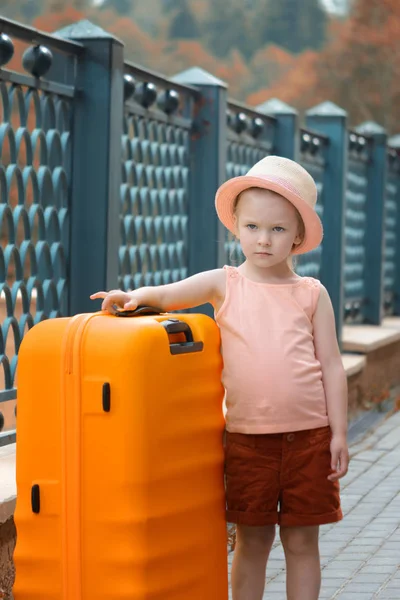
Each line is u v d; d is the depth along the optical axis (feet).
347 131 28.73
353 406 26.21
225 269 9.97
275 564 13.42
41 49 13.79
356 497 17.28
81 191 15.07
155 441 8.36
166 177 19.03
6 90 13.33
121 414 8.23
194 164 20.04
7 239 13.60
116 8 137.90
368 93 107.45
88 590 8.50
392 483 18.37
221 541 9.43
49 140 14.55
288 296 9.73
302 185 9.68
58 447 8.58
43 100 14.33
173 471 8.61
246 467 9.57
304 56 114.62
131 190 17.53
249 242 9.59
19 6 112.57
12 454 13.12
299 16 144.56
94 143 15.03
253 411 9.46
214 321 9.81
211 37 143.33
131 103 17.06
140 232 18.02
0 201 13.39
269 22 144.66
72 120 15.08
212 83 19.77
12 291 13.69
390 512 16.29
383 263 33.45
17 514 8.89
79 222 15.11
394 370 31.94
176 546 8.69
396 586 12.60
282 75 121.39
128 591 8.34
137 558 8.29
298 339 9.58
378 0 105.50
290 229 9.58
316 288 9.87
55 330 8.67
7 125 13.39
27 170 13.96
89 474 8.41
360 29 106.52
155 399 8.34
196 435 8.96
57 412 8.57
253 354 9.48
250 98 116.88
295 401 9.44
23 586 8.88
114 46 15.02
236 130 22.03
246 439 9.55
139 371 8.21
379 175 33.27
